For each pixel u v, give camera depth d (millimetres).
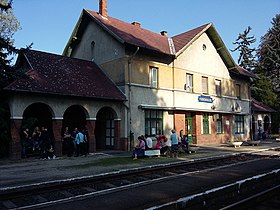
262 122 38281
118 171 12375
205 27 27672
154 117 23141
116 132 21125
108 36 23312
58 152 17578
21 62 20422
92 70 22891
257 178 8984
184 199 6469
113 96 20250
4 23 27953
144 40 23844
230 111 30812
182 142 19703
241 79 33781
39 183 10031
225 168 13438
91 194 8602
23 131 17203
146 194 8500
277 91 47938
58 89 17594
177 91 24859
